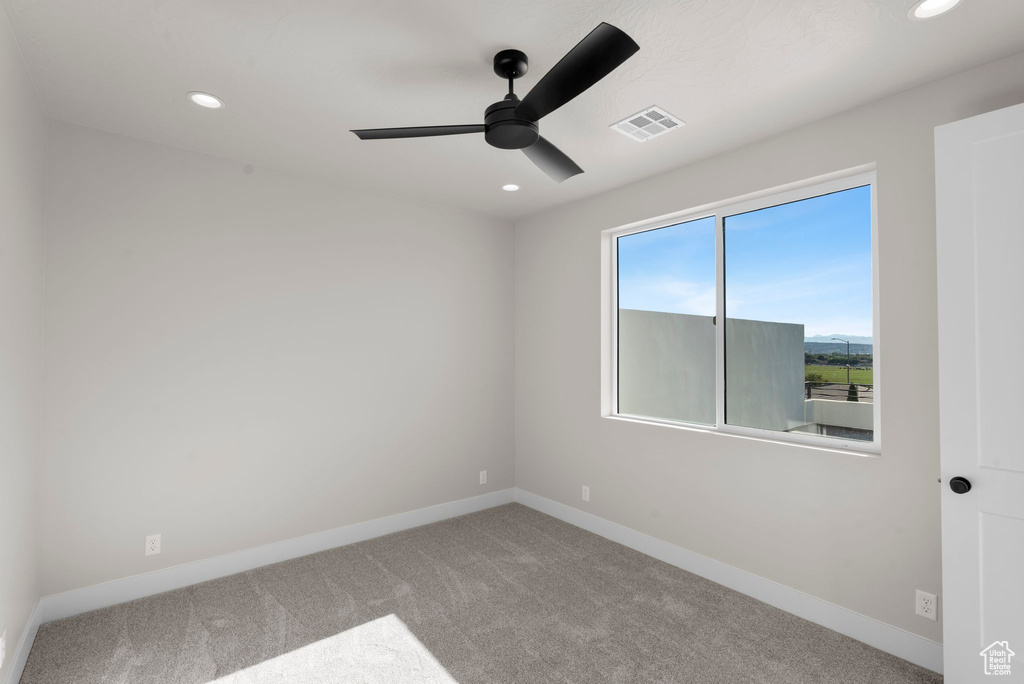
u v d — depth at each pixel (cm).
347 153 293
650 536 330
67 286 250
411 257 382
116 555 262
